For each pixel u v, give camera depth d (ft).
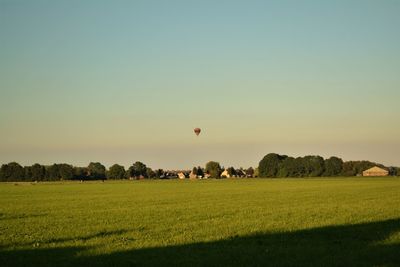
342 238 87.92
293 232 95.86
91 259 69.97
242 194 252.42
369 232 95.04
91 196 255.50
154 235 94.07
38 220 126.21
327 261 66.54
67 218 131.34
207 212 143.33
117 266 65.26
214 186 390.83
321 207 156.97
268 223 111.65
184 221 118.83
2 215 142.41
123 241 86.12
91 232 99.30
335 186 341.21
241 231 97.81
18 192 317.83
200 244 82.17
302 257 69.77
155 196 246.06
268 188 327.88
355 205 164.35
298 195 233.35
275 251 74.64
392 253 71.87
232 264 65.82
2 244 84.02
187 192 287.07
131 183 531.09
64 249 78.54
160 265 65.72
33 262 68.03
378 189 287.48
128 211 152.15
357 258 68.44
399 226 104.32
